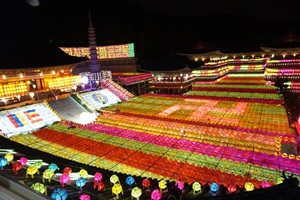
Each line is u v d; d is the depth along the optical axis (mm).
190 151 18859
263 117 25844
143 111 29906
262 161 16891
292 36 41906
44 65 30172
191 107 31031
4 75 27859
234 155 17922
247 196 6262
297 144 18922
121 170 16297
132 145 20172
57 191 7164
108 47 51188
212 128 22875
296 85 37719
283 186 6453
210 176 15180
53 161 12586
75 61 33812
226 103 32406
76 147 19844
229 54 55562
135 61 51156
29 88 31500
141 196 9992
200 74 47031
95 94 34062
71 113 28828
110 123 25812
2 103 26891
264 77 47312
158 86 41188
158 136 21984
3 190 7281
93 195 8828
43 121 25438
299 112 28094
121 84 40625
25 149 13867
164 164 16969
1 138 15023
